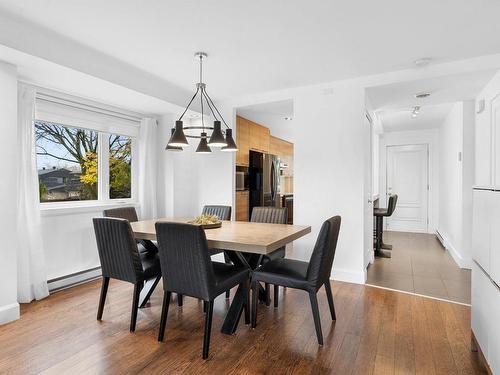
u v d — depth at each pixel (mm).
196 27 2340
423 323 2467
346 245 3518
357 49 2719
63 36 2486
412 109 4758
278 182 6285
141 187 4266
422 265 4242
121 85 3158
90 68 2834
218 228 2832
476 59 2889
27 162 2906
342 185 3535
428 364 1922
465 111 4086
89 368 1873
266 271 2383
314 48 2697
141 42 2592
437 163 6855
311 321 2508
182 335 2281
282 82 3605
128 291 3203
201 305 2850
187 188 4719
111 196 4059
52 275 3266
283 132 6707
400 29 2361
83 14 2164
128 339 2219
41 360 1954
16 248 2588
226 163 4391
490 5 2033
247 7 2066
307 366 1903
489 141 3186
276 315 2627
